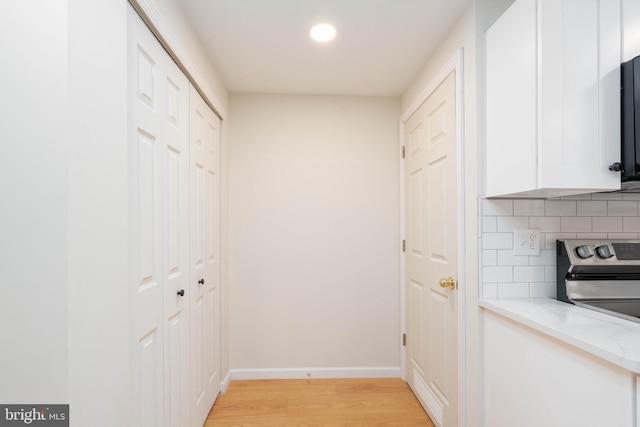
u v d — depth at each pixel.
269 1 1.42
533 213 1.42
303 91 2.40
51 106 0.70
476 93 1.42
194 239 1.64
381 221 2.47
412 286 2.23
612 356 0.77
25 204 0.70
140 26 1.09
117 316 0.89
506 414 1.23
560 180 1.08
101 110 0.83
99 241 0.82
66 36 0.71
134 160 1.04
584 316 1.11
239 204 2.42
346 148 2.47
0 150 0.70
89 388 0.78
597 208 1.43
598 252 1.32
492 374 1.33
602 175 1.09
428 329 1.94
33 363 0.70
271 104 2.44
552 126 1.07
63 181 0.71
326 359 2.44
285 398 2.13
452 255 1.62
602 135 1.09
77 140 0.74
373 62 1.97
